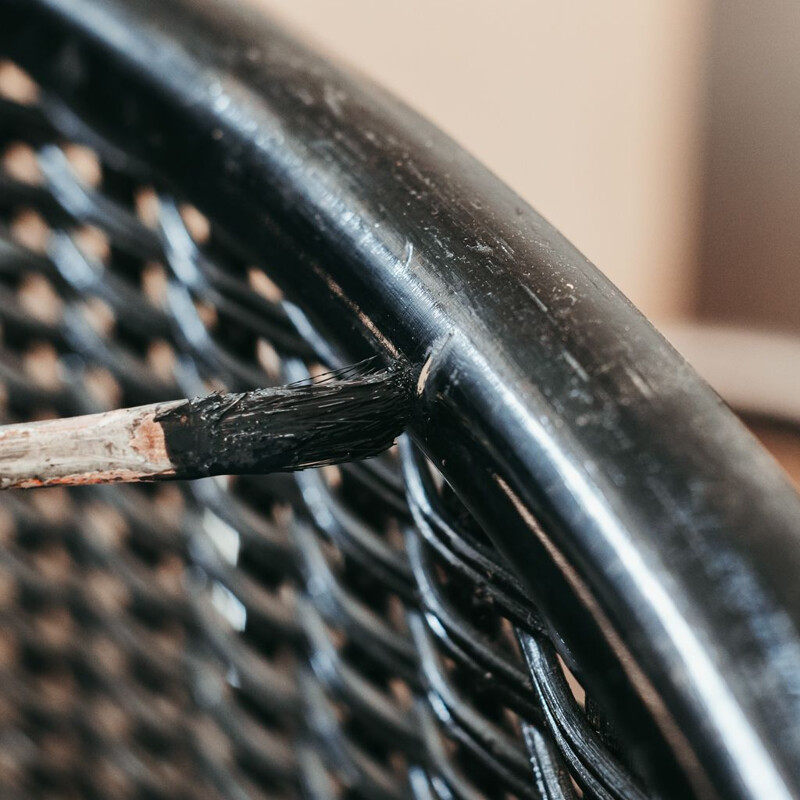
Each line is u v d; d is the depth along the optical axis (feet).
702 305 5.41
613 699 0.89
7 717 2.03
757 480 0.89
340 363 1.08
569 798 1.07
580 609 0.90
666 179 5.20
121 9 1.28
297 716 1.52
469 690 1.21
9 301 1.74
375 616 1.36
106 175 1.59
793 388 4.84
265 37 1.23
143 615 1.80
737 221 5.20
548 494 0.91
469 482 0.96
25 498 1.92
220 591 1.67
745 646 0.86
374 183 1.07
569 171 5.29
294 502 1.45
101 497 1.78
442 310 0.99
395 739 1.35
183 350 1.56
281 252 1.12
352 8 4.94
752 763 0.84
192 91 1.22
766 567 0.87
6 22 1.36
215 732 1.74
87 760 1.96
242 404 0.99
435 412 0.98
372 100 1.16
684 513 0.88
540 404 0.93
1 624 1.98
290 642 1.49
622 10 4.81
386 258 1.03
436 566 1.20
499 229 1.02
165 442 0.98
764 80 4.85
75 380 1.75
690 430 0.91
